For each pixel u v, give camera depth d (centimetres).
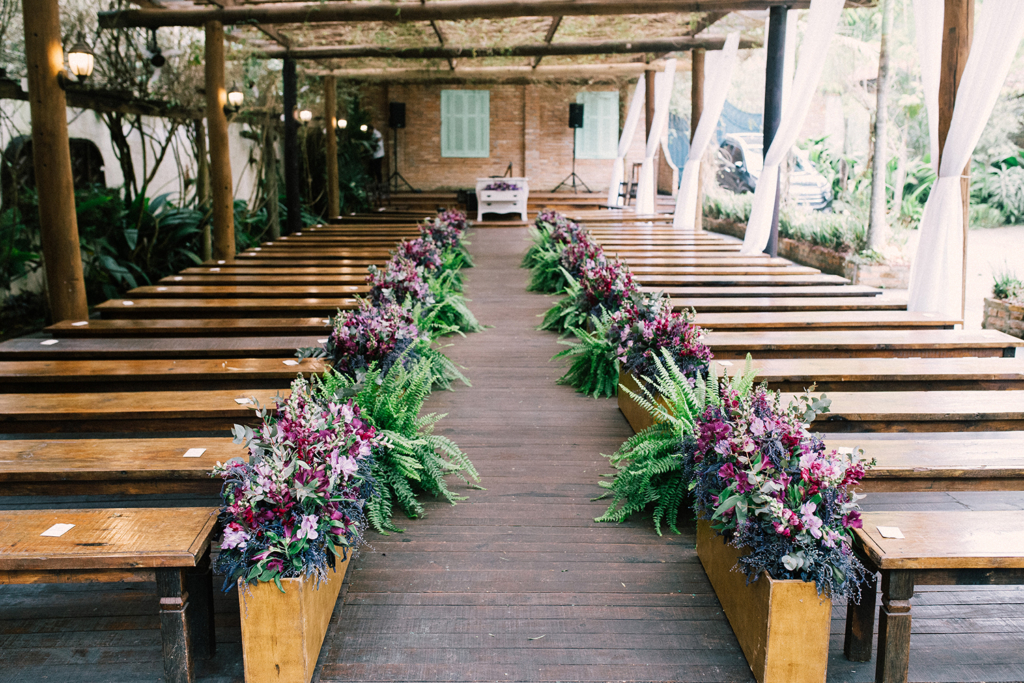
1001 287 754
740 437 235
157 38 1005
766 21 1034
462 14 924
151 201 1010
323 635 238
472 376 529
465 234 1105
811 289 641
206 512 235
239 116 1316
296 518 216
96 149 1003
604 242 976
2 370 400
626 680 226
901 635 213
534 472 369
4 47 746
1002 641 248
